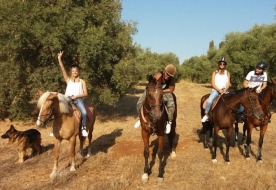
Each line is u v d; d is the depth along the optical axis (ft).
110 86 42.83
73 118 20.92
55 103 19.43
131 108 59.72
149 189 18.79
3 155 25.96
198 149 27.86
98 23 40.42
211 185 19.02
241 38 93.91
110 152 26.76
